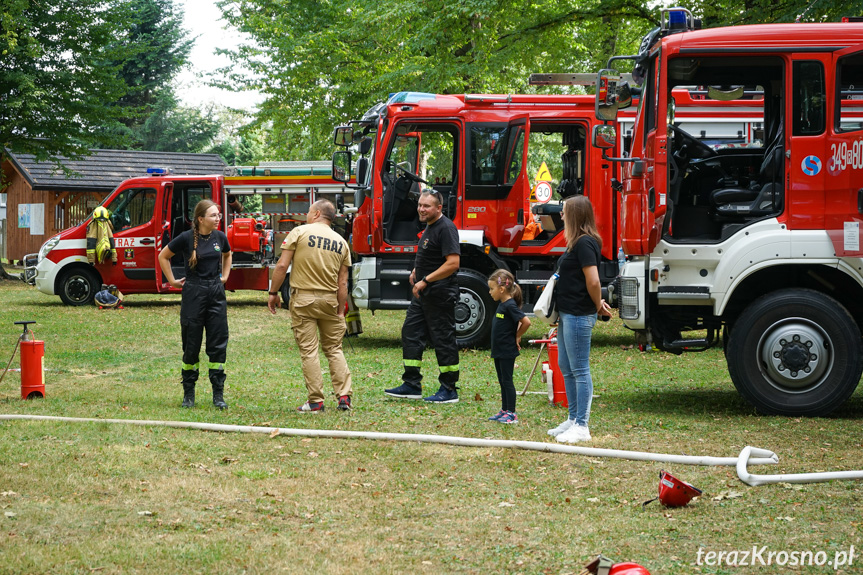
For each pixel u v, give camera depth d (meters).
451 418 7.76
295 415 7.82
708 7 16.33
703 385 9.94
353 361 11.70
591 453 6.34
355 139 13.95
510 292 7.52
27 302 20.05
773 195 8.15
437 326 8.55
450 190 13.50
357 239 13.20
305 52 24.86
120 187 19.33
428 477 5.80
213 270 8.27
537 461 6.20
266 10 26.95
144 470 5.81
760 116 10.98
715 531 4.66
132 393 8.99
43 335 14.08
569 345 6.87
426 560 4.23
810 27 8.08
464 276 12.94
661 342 8.62
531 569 4.12
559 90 24.73
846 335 7.86
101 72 27.25
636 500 5.27
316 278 7.93
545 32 19.17
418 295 8.59
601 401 8.85
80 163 35.19
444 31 19.89
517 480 5.73
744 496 5.33
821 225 8.01
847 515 4.93
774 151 8.19
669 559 4.24
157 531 4.59
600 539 4.54
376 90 24.73
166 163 37.78
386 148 13.05
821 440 6.95
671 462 6.15
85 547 4.29
